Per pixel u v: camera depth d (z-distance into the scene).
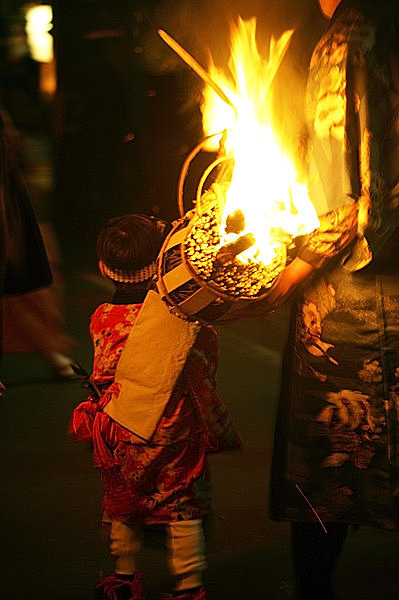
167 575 5.70
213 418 5.11
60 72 19.61
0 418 8.62
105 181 19.94
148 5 18.97
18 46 13.62
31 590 5.57
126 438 5.04
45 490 7.00
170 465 5.03
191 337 5.00
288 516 4.77
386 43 4.43
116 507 5.14
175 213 19.17
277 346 11.44
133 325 5.08
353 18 4.44
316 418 4.70
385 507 4.64
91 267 16.72
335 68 4.42
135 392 5.01
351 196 4.37
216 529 6.36
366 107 4.41
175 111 18.78
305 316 4.70
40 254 8.23
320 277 4.65
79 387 9.62
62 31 19.47
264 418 8.65
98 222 20.05
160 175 19.34
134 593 5.22
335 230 4.39
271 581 5.67
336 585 5.62
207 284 4.45
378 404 4.61
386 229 4.47
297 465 4.75
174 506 5.01
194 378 5.07
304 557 4.88
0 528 6.38
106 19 19.41
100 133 19.91
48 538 6.24
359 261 4.50
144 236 5.14
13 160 8.03
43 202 9.72
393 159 4.44
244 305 4.54
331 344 4.64
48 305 9.70
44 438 8.09
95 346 5.21
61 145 19.88
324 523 4.79
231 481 7.17
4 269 8.02
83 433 5.23
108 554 6.02
